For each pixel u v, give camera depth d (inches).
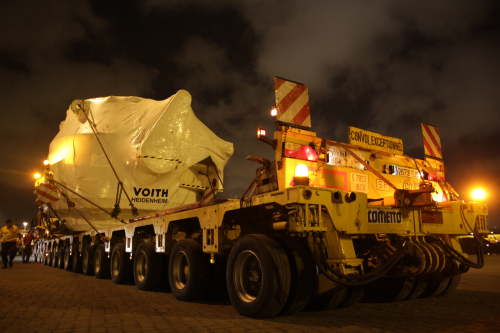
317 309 167.0
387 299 197.2
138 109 386.0
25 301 197.3
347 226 146.1
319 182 179.9
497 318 150.0
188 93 373.1
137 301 203.0
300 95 184.9
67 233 425.1
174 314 160.7
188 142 373.7
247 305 150.6
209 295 207.2
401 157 225.9
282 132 171.8
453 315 156.7
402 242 161.0
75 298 211.9
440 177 249.1
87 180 363.6
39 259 748.6
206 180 408.8
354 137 201.2
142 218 289.6
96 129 377.1
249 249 154.1
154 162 345.4
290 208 142.3
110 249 338.3
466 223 196.9
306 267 149.9
